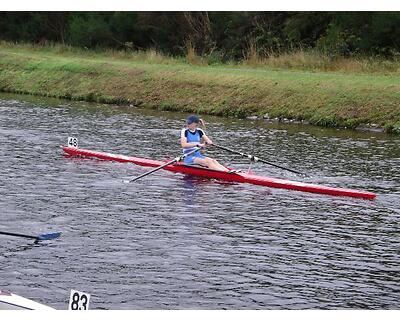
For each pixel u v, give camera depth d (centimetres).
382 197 1791
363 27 4119
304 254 1335
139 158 2203
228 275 1222
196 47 4762
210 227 1502
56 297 1110
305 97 3312
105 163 2177
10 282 1164
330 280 1207
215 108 3528
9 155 2252
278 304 1105
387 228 1516
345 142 2645
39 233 1430
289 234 1462
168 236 1432
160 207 1658
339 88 3281
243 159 2309
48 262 1263
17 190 1784
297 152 2422
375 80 3350
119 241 1392
